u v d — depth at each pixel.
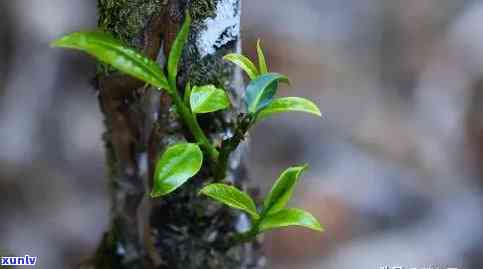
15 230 1.34
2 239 1.32
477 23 1.87
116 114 0.62
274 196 0.59
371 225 1.50
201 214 0.63
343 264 1.42
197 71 0.60
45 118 1.44
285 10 1.83
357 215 1.50
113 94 0.61
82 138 1.46
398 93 1.81
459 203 1.58
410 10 1.92
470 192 1.62
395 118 1.72
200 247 0.64
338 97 1.72
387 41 1.88
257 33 1.75
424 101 1.79
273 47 1.74
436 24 1.91
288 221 0.59
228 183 0.64
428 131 1.73
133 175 0.64
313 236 1.45
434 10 1.92
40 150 1.43
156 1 0.58
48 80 1.44
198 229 0.64
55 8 1.44
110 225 0.67
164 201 0.63
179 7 0.58
